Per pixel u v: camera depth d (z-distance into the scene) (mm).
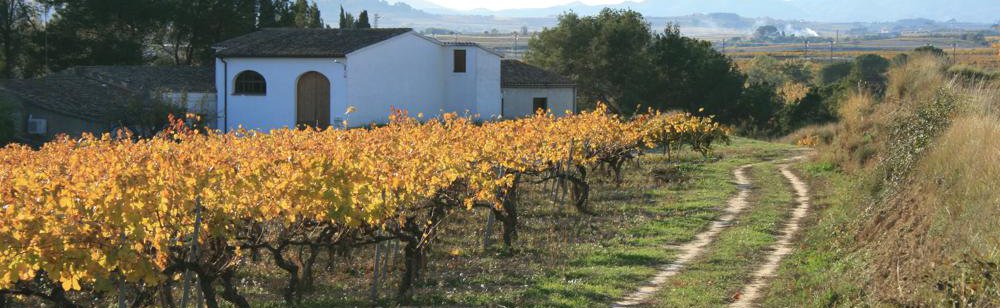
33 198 9430
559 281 13039
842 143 27641
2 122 33406
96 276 9102
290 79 38812
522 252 15516
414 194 13461
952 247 9844
